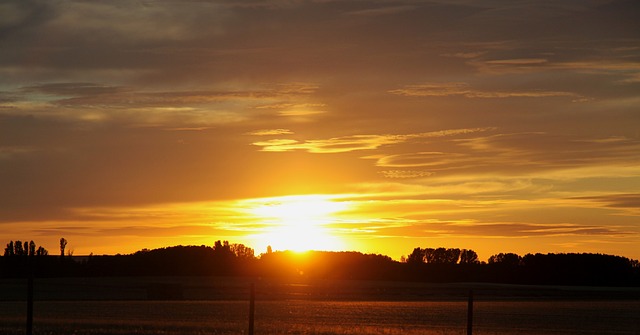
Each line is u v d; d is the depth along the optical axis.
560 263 163.75
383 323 55.19
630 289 140.00
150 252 158.62
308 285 135.75
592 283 158.00
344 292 121.38
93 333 37.09
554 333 49.12
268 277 154.50
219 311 68.12
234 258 165.25
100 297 99.56
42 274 142.50
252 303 22.08
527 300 105.69
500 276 163.62
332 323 53.94
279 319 57.91
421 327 51.38
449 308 79.69
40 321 48.28
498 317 66.06
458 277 164.12
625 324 59.28
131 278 139.12
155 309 71.19
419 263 171.25
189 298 98.50
